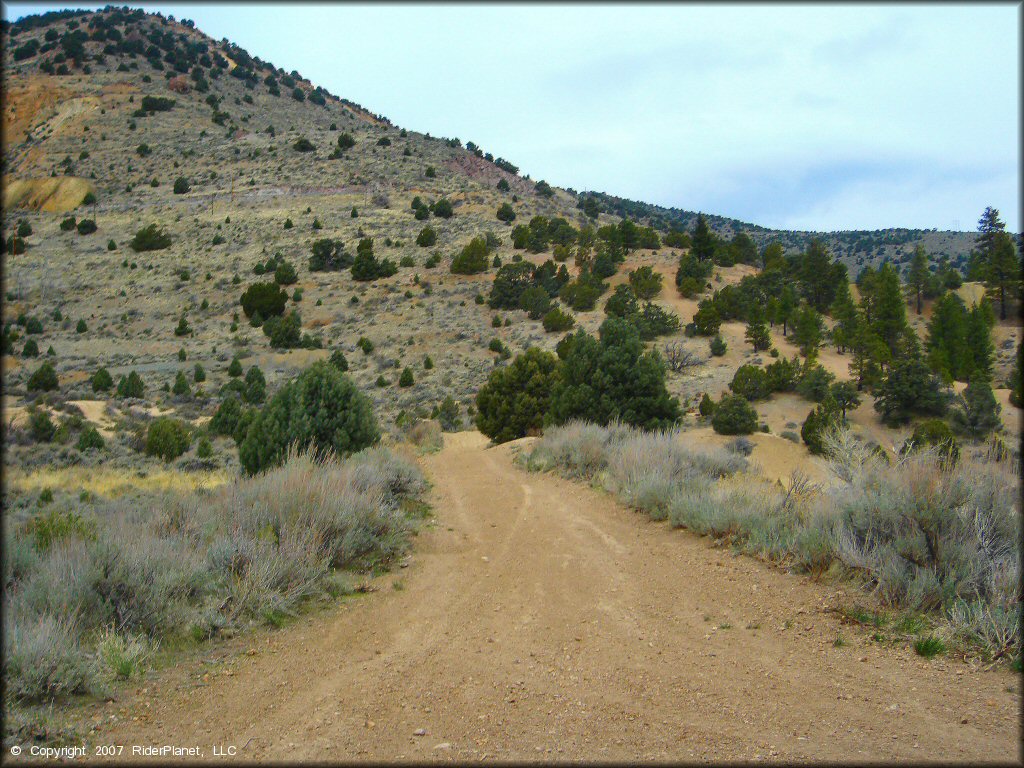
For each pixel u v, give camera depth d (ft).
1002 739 12.10
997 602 17.44
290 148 414.82
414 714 13.80
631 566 25.58
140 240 279.28
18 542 23.54
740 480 34.27
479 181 422.82
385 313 224.53
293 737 12.85
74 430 108.58
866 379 164.66
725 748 12.02
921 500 20.42
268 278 253.44
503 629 19.36
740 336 207.72
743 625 19.03
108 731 13.21
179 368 177.88
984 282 233.76
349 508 28.14
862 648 16.90
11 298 229.04
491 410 90.89
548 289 238.89
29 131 419.74
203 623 18.92
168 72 521.65
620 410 72.02
